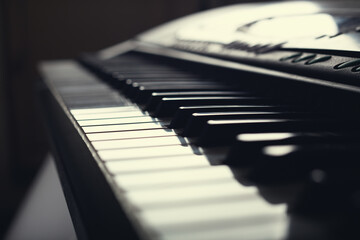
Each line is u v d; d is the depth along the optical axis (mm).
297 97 411
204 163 305
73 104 468
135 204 253
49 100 674
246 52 500
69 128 448
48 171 1034
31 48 1443
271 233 233
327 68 387
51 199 864
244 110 397
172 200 257
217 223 239
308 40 443
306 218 244
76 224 339
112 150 326
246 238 229
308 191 246
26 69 1457
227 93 454
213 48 578
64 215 774
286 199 260
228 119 363
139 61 791
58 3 1427
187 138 355
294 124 352
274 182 277
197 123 358
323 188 244
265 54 468
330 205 244
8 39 1421
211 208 251
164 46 768
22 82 1467
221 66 521
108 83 602
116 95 513
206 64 555
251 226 237
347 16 468
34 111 1498
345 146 291
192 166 300
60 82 628
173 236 229
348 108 360
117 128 379
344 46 393
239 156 301
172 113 415
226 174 288
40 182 987
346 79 365
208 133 338
